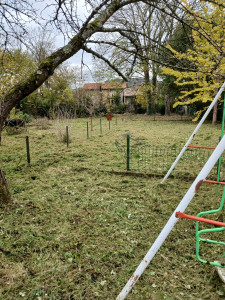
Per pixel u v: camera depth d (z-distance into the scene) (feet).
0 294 6.35
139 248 8.33
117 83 56.34
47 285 6.68
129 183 14.73
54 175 16.25
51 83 71.15
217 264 6.08
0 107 10.07
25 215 10.59
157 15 11.00
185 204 4.61
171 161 19.35
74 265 7.49
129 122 55.83
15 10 9.20
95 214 10.79
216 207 11.26
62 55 9.82
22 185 14.28
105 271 7.22
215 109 44.11
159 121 57.41
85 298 6.27
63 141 28.58
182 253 8.04
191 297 6.21
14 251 8.13
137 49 10.25
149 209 11.25
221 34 16.20
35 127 45.27
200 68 10.61
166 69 18.16
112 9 9.81
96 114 75.97
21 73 23.25
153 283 6.71
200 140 28.48
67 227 9.68
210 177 15.23
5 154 22.48
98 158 20.85
